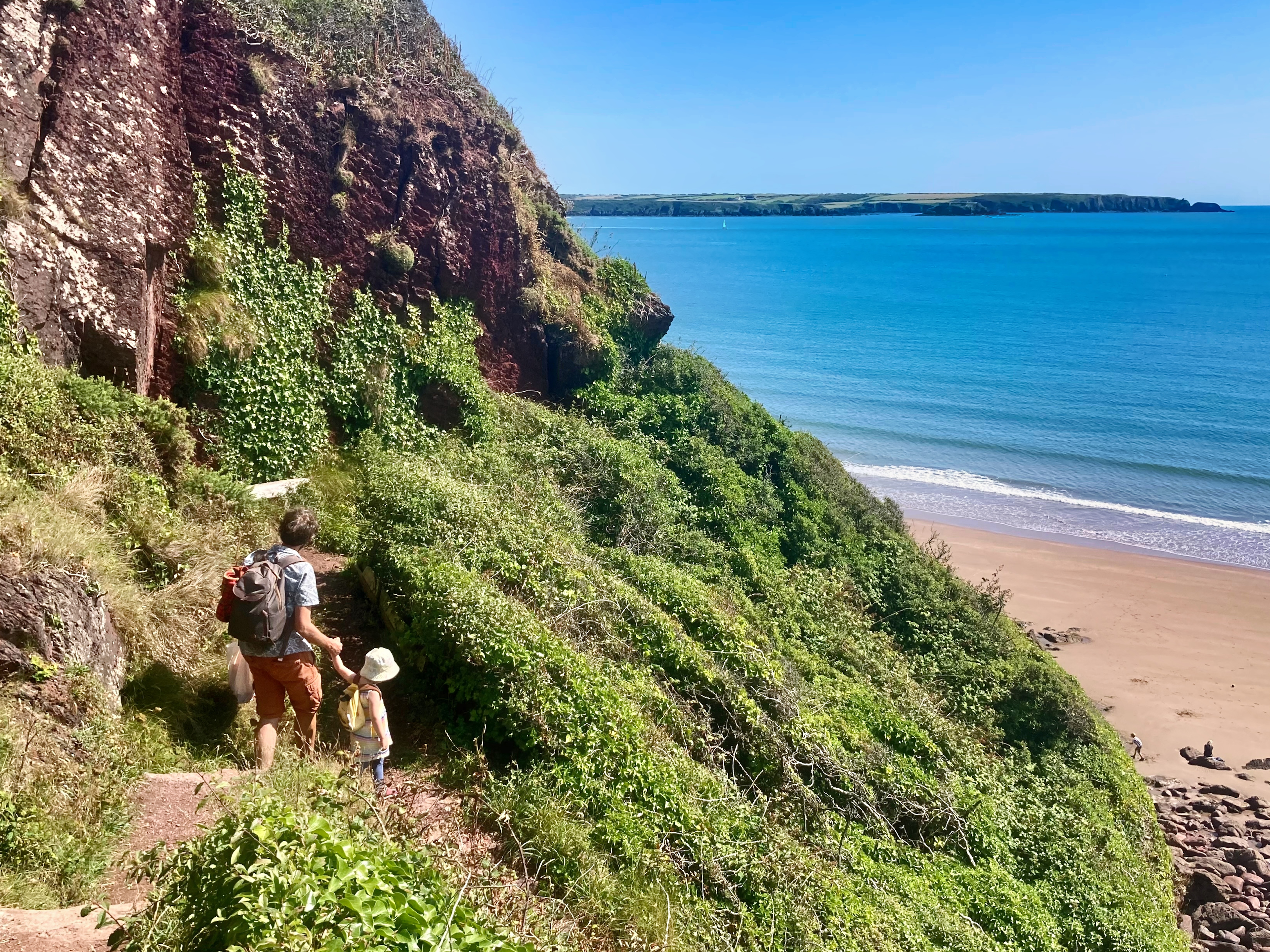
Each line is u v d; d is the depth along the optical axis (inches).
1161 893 484.4
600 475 624.1
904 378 2154.3
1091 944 411.8
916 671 641.0
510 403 685.3
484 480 559.5
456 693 324.2
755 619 559.8
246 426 526.0
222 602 244.1
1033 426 1749.5
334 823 162.6
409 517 410.6
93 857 189.9
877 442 1654.8
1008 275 4736.7
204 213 536.1
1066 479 1453.0
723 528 681.6
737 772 395.2
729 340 2645.2
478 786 282.4
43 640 223.6
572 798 289.4
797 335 2738.7
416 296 656.4
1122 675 830.5
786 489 767.7
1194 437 1669.5
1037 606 987.9
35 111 444.8
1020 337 2716.5
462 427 644.7
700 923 270.1
